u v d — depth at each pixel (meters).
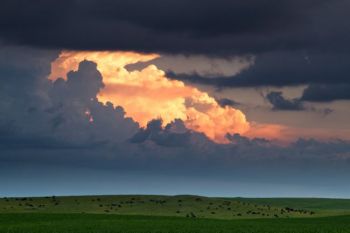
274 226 117.44
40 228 102.44
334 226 119.25
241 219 153.00
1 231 95.62
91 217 137.88
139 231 97.19
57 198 198.75
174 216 151.62
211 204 192.25
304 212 186.50
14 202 187.38
